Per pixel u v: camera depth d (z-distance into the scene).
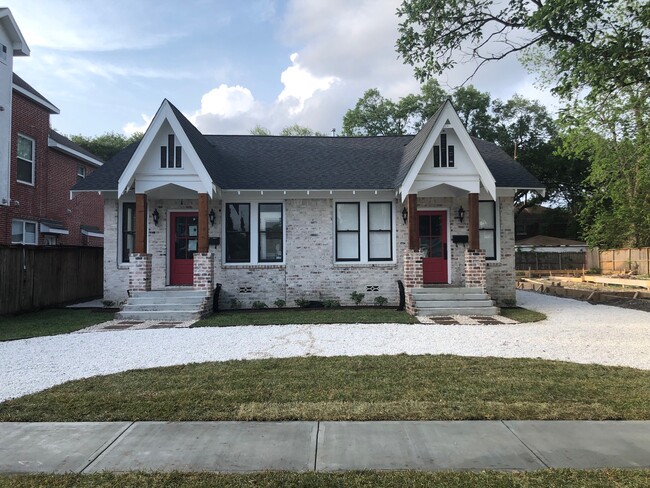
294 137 17.92
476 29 10.52
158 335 9.79
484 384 6.05
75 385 6.14
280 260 14.67
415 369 6.80
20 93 18.16
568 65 8.74
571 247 35.84
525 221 46.78
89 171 24.02
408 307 12.88
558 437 4.37
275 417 4.93
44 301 14.20
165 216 14.63
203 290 12.90
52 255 14.66
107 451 4.14
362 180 14.55
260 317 12.09
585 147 22.88
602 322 11.25
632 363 7.25
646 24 8.09
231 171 14.88
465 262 13.53
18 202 18.00
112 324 11.34
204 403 5.38
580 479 3.54
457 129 13.21
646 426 4.63
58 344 8.87
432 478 3.58
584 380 6.20
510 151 41.62
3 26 16.27
